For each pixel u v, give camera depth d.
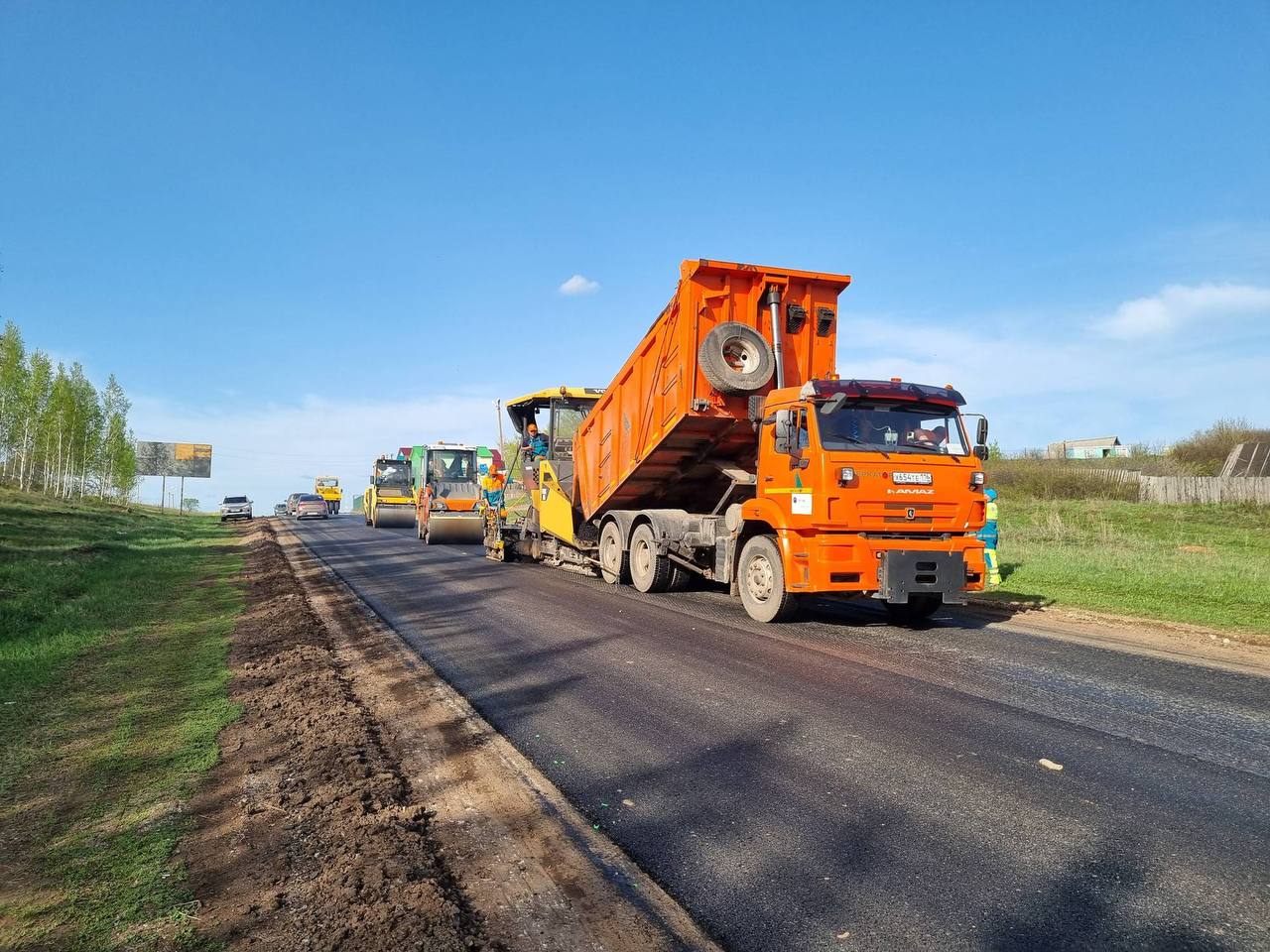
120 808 4.22
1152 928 3.06
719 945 2.99
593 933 3.07
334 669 7.34
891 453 9.30
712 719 5.82
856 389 9.45
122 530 29.69
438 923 3.06
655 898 3.33
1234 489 26.16
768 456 10.23
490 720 5.84
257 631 9.39
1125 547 18.25
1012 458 38.22
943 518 9.43
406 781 4.64
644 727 5.64
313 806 4.22
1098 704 6.24
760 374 11.23
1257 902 3.25
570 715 5.94
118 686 6.71
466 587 13.57
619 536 13.84
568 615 10.50
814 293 11.87
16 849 3.76
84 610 10.52
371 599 12.16
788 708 6.08
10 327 43.47
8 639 8.48
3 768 4.80
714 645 8.51
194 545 24.77
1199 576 13.38
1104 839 3.86
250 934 3.02
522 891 3.40
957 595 9.28
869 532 9.29
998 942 2.97
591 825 4.05
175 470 74.00
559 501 16.16
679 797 4.39
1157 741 5.35
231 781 4.60
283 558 19.84
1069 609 11.12
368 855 3.61
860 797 4.38
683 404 11.41
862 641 8.84
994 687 6.75
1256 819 4.10
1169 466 33.31
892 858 3.67
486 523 19.45
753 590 10.27
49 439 46.00
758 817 4.12
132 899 3.28
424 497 27.27
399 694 6.56
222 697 6.38
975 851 3.73
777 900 3.30
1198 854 3.70
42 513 31.02
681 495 13.92
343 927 3.04
